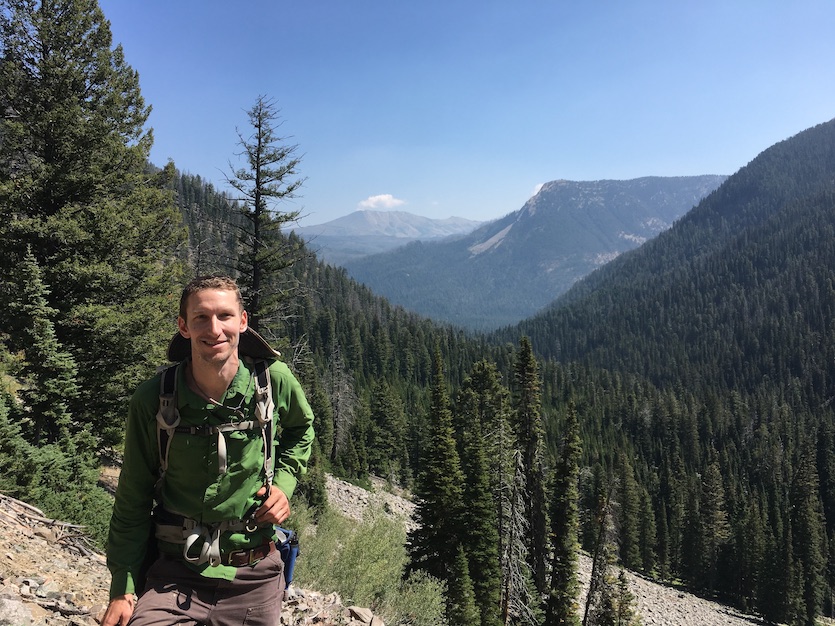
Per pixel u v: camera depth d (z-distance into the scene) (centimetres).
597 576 2945
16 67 1416
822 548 7375
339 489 3906
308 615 571
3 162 1410
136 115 1619
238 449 220
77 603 482
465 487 2230
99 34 1534
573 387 15275
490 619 2145
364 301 18275
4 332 1209
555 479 2858
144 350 1483
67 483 852
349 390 6894
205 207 11506
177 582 218
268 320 1984
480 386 3503
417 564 2119
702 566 7156
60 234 1334
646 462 11131
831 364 17950
